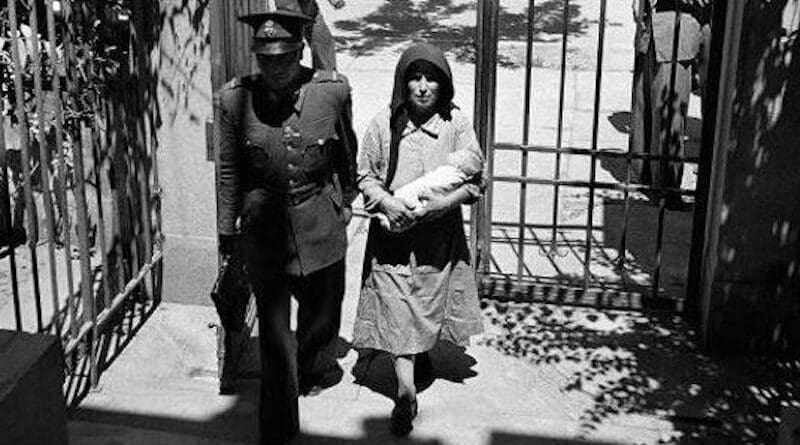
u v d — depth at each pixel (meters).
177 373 5.04
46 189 4.24
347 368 5.04
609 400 4.81
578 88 9.65
